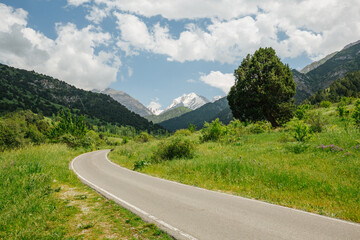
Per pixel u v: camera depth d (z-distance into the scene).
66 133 38.06
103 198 7.65
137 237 4.50
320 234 4.21
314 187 7.22
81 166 16.86
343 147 11.95
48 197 7.49
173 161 14.35
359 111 17.11
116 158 22.39
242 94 31.30
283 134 20.70
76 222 5.43
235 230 4.57
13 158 14.88
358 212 5.21
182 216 5.55
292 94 30.23
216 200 6.88
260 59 31.23
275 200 6.75
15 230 4.82
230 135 24.22
